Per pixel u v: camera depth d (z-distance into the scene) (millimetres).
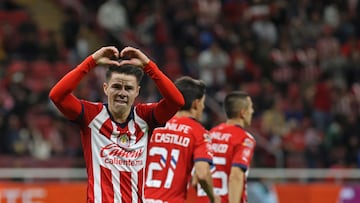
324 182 42594
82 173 40062
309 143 54438
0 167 43062
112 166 20422
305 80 62625
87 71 19984
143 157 20719
